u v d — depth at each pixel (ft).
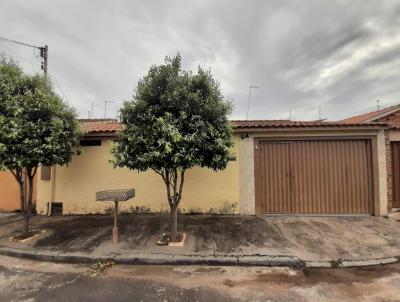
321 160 25.57
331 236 19.24
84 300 11.59
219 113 17.47
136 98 17.33
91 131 25.58
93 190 26.55
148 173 26.23
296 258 15.40
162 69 16.84
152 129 16.37
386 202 24.75
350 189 25.31
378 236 19.22
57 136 18.84
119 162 16.90
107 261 15.69
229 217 24.58
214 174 25.79
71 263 16.01
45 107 18.67
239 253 16.20
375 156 24.95
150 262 15.60
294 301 11.39
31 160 18.29
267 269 14.79
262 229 20.88
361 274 14.05
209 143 16.72
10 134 16.96
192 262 15.43
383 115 32.58
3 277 14.10
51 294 12.16
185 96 16.55
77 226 22.38
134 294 12.07
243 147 25.81
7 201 28.63
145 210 26.21
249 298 11.66
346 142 25.50
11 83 18.39
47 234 20.40
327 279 13.50
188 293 12.13
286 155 25.82
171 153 16.02
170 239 18.48
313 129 24.75
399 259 15.60
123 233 20.20
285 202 25.61
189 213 25.77
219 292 12.21
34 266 15.60
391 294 11.99
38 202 27.35
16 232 21.18
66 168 26.96
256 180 25.55
